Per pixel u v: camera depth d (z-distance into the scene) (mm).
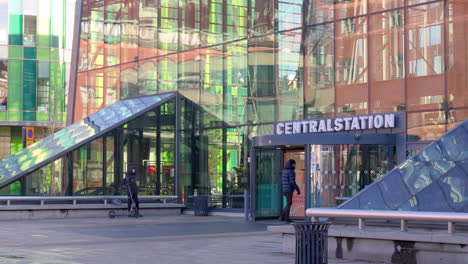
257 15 27031
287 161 22812
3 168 28391
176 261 12555
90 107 35531
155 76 32031
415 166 13820
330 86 24156
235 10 28078
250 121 27141
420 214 12094
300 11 25328
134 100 32469
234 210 27688
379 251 12617
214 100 29000
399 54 22203
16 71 54312
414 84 21766
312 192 21828
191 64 30250
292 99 25469
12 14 54562
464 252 11477
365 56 23141
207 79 29375
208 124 29234
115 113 31375
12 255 13453
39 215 26047
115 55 34250
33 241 16594
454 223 11914
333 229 13188
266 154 24359
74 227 21359
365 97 23047
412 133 21688
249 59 27281
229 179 28047
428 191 13078
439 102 21125
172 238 17438
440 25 21203
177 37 31047
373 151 21844
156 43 32094
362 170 21734
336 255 13227
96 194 28969
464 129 14109
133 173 26953
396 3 22375
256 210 23906
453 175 13148
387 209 13141
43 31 55250
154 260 12695
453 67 20859
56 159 28156
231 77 28172
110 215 26547
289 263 12289
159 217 27172
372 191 13672
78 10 36938
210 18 29344
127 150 29875
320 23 24594
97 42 35406
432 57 21375
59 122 54719
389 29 22516
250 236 18141
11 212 25453
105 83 34719
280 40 26016
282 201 24672
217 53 28906
